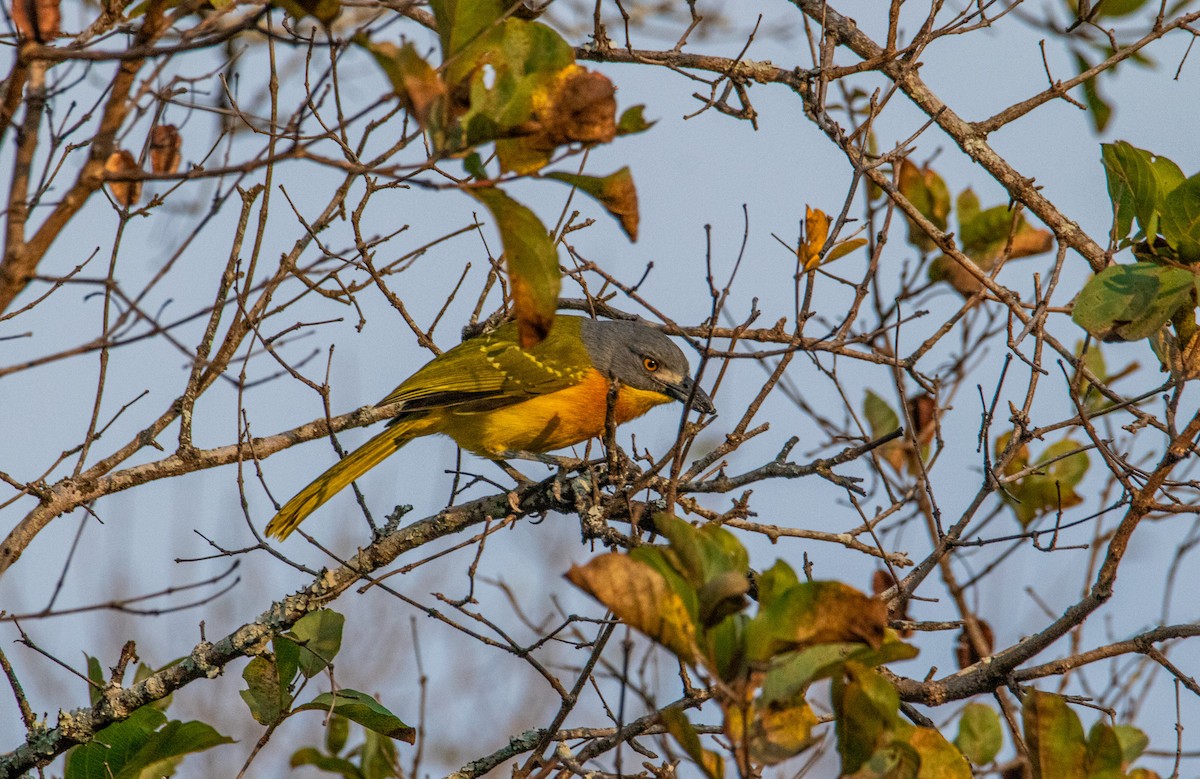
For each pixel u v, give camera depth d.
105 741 9.22
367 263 10.32
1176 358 9.35
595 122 6.27
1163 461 8.24
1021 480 13.57
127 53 5.79
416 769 9.73
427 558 9.20
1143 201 9.41
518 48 6.42
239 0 7.34
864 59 12.59
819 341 10.04
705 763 6.72
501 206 6.31
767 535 10.15
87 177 6.09
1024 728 7.75
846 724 6.66
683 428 8.67
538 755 9.09
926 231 10.85
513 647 9.00
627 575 6.09
